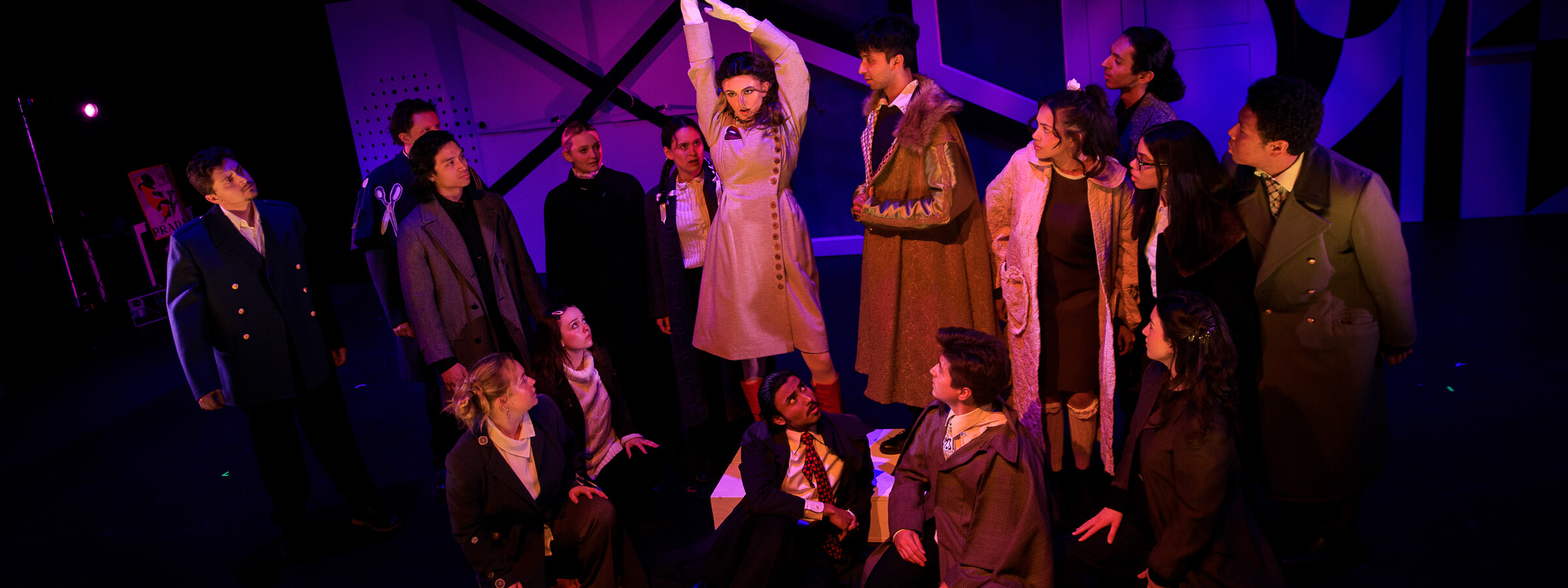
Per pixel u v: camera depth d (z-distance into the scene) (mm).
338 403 3250
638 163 6586
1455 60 5559
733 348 2908
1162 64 3346
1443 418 3334
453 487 2426
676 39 6266
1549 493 2787
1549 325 4020
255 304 2965
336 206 7180
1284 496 2500
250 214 3027
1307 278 2311
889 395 2934
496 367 2402
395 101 6688
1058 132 2449
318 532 3391
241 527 3500
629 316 3326
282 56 6727
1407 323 2334
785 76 2732
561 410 2945
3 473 4270
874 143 2715
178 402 5016
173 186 6926
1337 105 5730
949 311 2811
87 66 6328
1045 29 5824
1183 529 2107
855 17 6051
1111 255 2607
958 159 2584
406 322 3373
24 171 5824
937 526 2359
